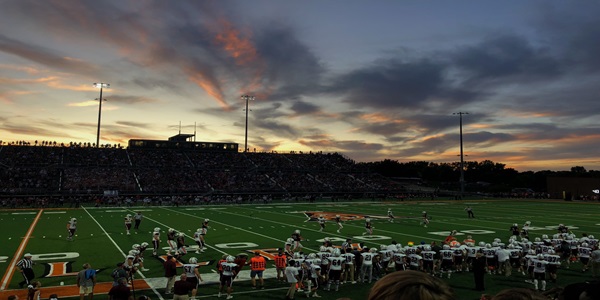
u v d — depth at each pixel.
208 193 70.00
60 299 14.38
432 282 1.26
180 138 98.12
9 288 15.73
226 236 29.08
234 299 14.70
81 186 64.75
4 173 64.94
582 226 36.88
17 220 38.47
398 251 18.36
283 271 17.91
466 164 166.62
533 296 1.56
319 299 14.83
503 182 143.50
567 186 87.19
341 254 17.56
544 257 17.53
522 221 40.22
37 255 22.12
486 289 16.34
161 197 64.06
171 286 15.28
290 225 35.81
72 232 27.28
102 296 14.80
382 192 82.69
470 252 19.09
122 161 76.19
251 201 67.25
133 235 29.41
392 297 1.21
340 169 93.31
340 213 47.53
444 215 45.91
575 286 2.05
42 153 72.88
